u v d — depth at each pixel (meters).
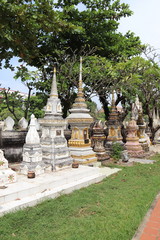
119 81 18.48
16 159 13.34
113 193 8.00
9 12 9.05
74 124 12.96
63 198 7.23
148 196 7.82
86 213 6.29
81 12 18.47
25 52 11.59
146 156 17.81
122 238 5.02
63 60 17.38
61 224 5.53
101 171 11.84
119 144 15.90
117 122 16.80
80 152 12.42
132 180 9.99
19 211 6.03
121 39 21.36
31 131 9.01
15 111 25.09
